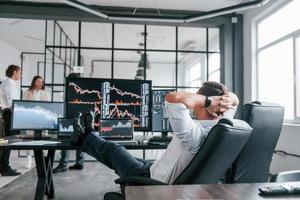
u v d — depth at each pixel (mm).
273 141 1667
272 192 796
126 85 2539
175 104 1303
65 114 2455
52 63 5773
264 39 4773
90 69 8812
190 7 4949
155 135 2533
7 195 2938
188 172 1241
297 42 3896
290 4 4031
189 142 1306
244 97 5086
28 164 4270
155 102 2527
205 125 1367
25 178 3658
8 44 8031
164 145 2000
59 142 2082
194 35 6684
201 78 6648
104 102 2500
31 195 2938
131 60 9203
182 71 8336
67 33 6543
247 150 1539
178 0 4641
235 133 1194
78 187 3295
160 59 8508
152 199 756
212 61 5934
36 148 1893
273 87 4539
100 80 2512
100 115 2479
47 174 2641
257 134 1546
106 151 1818
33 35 7172
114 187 3285
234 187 890
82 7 3727
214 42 6137
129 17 4191
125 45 7523
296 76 3867
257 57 4871
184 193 817
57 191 3119
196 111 1383
